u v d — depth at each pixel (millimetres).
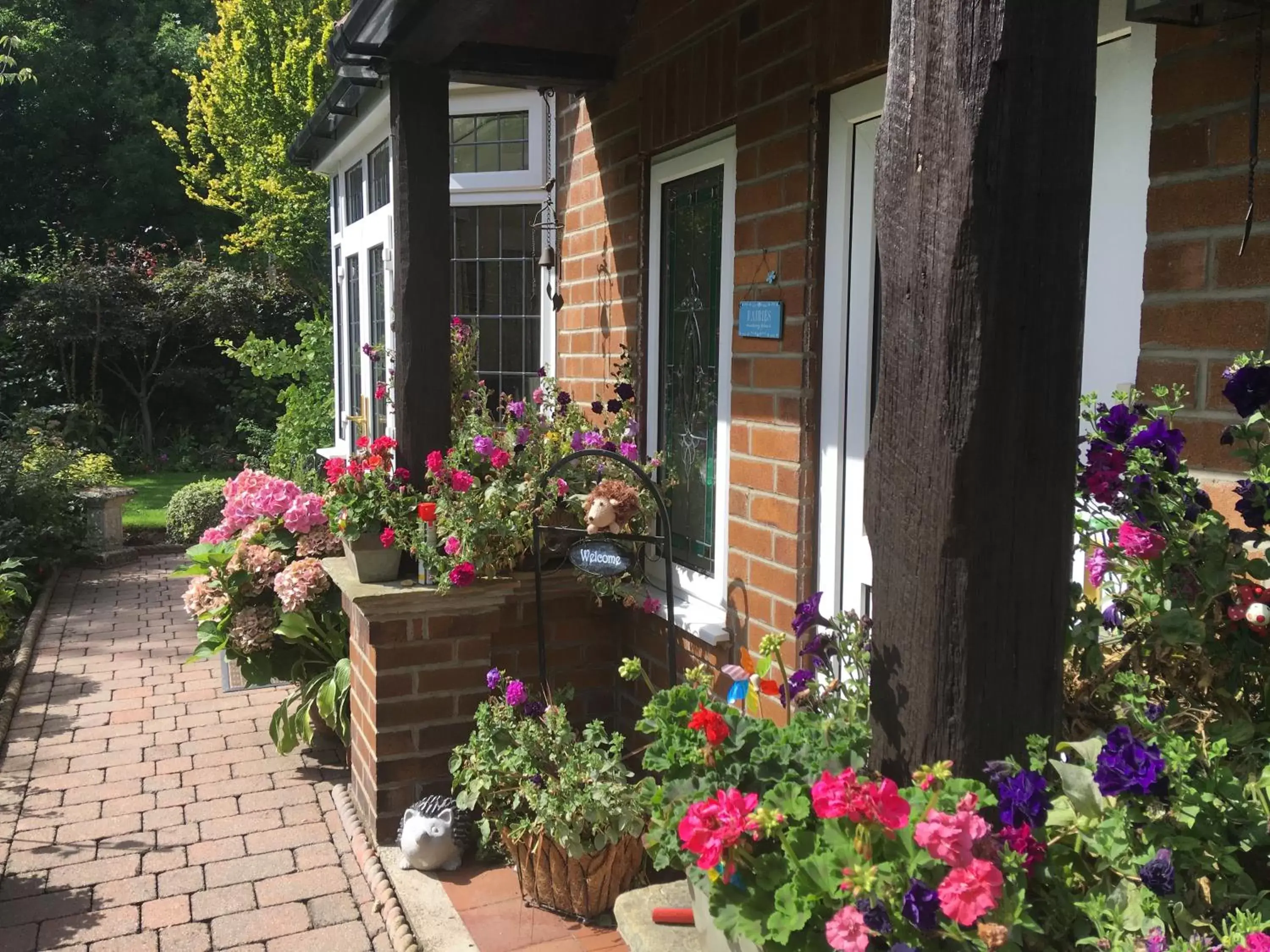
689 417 3824
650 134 3887
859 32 2703
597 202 4414
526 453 3848
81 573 8445
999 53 1248
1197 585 1561
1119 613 1664
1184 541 1554
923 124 1318
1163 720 1420
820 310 2998
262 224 15422
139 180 18828
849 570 2941
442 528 3496
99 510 8820
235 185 16203
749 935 1372
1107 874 1375
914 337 1351
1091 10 1280
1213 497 1756
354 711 3801
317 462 9156
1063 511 1346
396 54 3443
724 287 3496
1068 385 1324
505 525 3490
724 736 1636
